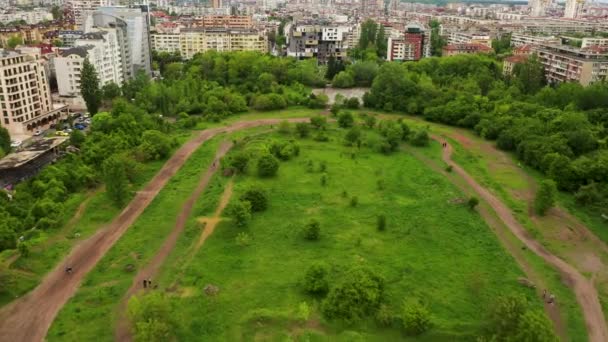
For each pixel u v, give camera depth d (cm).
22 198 12200
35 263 9644
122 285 8994
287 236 10712
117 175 12006
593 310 8669
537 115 18688
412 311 7725
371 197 12900
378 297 8262
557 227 11700
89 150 14862
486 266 9794
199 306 8319
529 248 10719
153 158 15425
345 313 7938
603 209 12375
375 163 15512
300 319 7962
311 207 12194
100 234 10906
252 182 13612
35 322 8038
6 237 10125
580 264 10162
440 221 11631
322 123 19012
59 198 12212
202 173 14425
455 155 16612
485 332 7725
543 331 6925
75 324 7981
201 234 10825
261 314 8050
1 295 8650
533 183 14388
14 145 17075
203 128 19050
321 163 14988
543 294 9019
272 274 9275
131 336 7681
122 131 16512
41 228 10944
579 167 13762
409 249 10319
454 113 19975
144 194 12988
